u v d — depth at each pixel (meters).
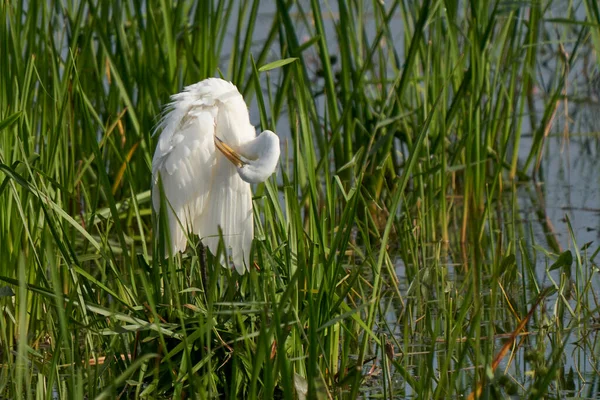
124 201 11.77
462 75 12.94
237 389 7.50
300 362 7.39
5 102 8.89
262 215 12.12
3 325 7.96
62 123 9.78
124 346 7.58
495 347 8.49
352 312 6.67
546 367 7.59
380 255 7.42
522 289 9.67
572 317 8.76
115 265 7.96
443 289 8.52
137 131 12.09
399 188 7.46
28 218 8.77
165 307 7.66
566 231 12.02
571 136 15.98
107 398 6.53
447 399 6.64
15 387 7.28
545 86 17.22
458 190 13.72
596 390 7.63
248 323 7.78
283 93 11.65
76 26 11.34
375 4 13.46
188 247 9.27
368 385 7.86
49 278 9.41
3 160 8.25
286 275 7.77
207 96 8.29
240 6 11.91
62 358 8.02
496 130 13.72
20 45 10.20
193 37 12.40
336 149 12.87
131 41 12.94
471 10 11.72
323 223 8.01
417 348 8.59
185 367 7.14
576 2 18.31
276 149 7.98
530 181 14.07
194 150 8.13
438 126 12.99
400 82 12.12
